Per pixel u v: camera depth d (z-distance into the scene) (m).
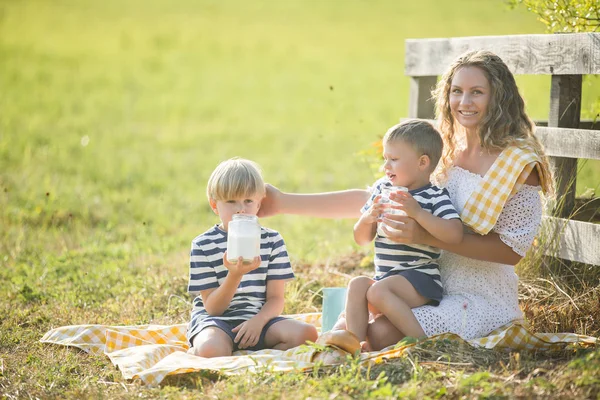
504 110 4.99
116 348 5.20
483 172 5.03
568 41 5.73
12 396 4.38
